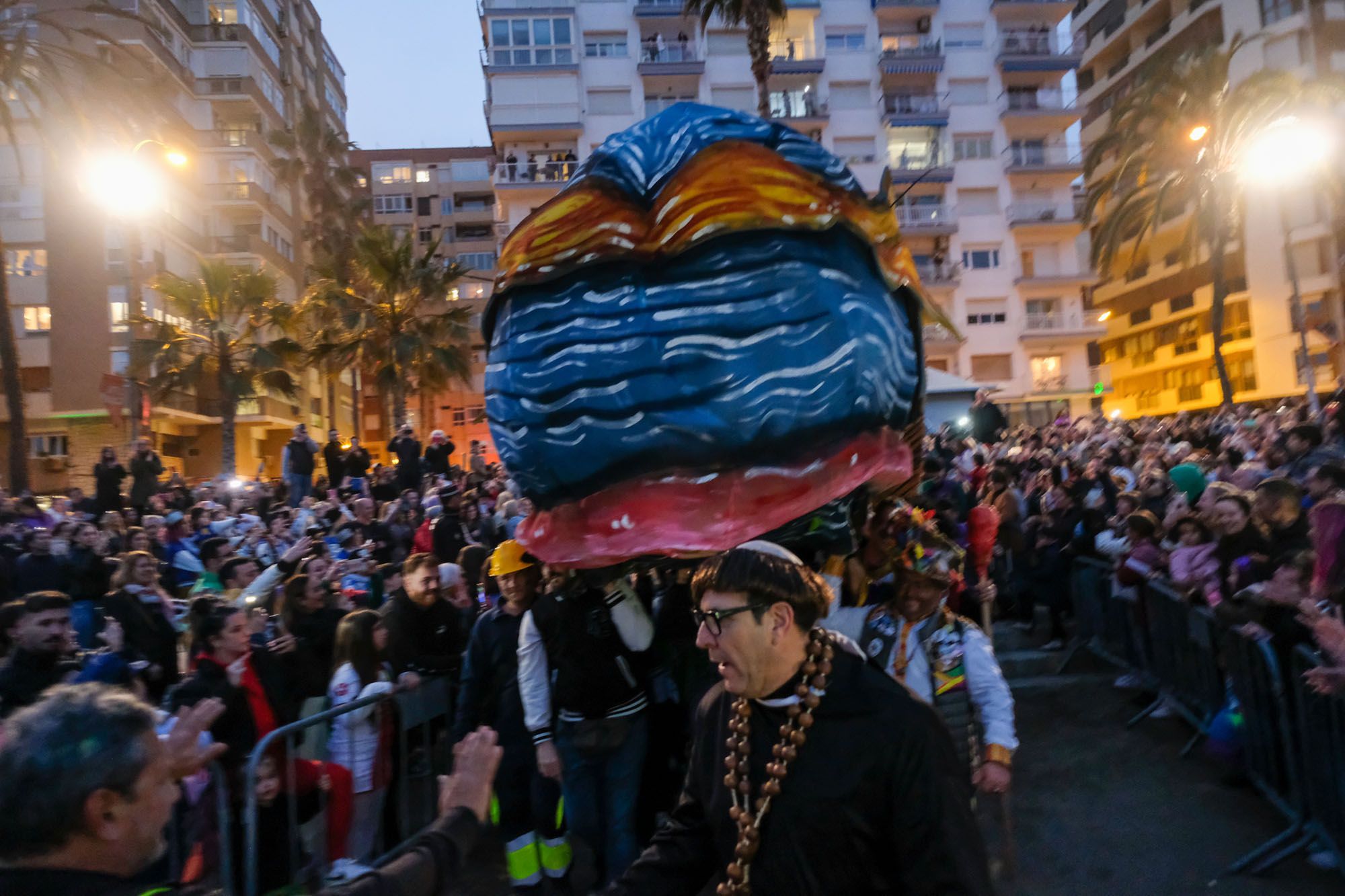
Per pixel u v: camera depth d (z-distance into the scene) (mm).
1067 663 7293
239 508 15289
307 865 3928
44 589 7090
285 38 48875
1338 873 3727
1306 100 26188
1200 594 5316
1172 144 27922
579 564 3494
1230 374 41188
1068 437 20875
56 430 33844
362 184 58156
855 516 3713
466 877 4602
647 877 1846
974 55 42344
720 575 1728
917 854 1555
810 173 3549
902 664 3264
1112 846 4238
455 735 4430
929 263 41375
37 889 1299
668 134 3652
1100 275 34219
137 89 17672
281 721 4020
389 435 36656
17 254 33844
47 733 1365
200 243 38750
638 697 3975
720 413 3377
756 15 17484
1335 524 3805
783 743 1657
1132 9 45562
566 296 3605
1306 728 3826
